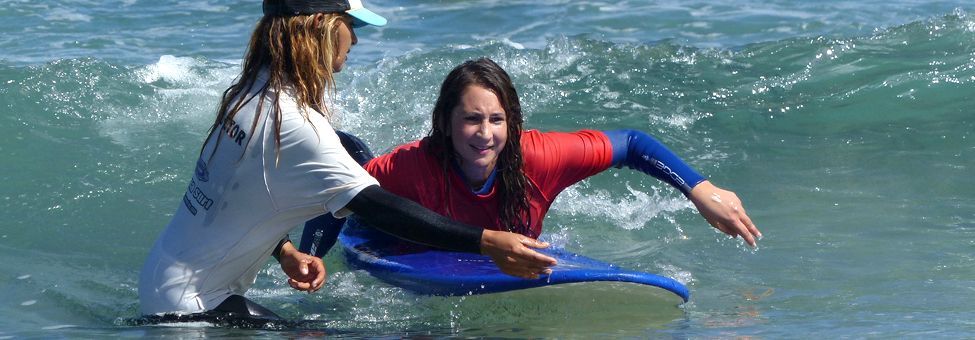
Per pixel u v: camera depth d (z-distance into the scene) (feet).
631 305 47.24
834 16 118.83
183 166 72.18
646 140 51.42
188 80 91.09
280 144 41.93
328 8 43.01
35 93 81.10
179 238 45.34
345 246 53.57
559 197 67.15
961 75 87.66
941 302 46.85
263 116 42.27
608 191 68.23
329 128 42.47
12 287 52.03
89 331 44.09
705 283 52.29
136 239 60.80
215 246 44.39
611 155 51.16
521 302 47.29
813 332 41.57
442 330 44.42
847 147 76.43
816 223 62.23
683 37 113.50
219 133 43.57
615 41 111.96
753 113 82.69
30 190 66.59
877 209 64.28
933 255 55.47
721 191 49.16
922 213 63.26
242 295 46.50
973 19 101.40
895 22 115.44
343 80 94.02
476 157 47.98
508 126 48.49
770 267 54.80
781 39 110.32
